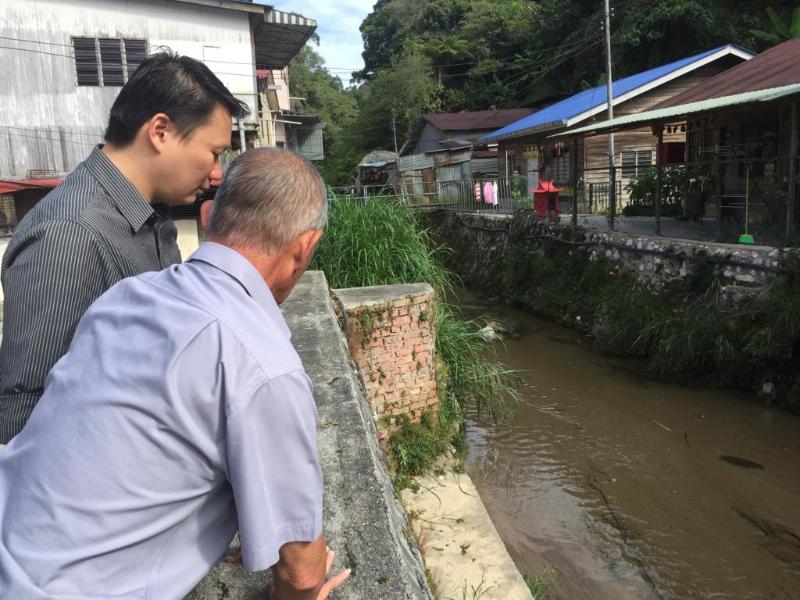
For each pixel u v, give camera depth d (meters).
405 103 38.88
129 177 1.58
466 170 24.67
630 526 5.44
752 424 7.12
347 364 3.03
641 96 16.92
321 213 1.28
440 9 44.56
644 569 4.89
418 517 5.00
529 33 35.31
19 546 0.99
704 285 8.87
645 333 9.08
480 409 7.75
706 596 4.57
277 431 1.03
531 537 5.31
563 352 9.91
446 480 5.52
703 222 12.35
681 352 8.41
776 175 10.72
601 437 7.06
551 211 14.33
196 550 1.10
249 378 1.01
